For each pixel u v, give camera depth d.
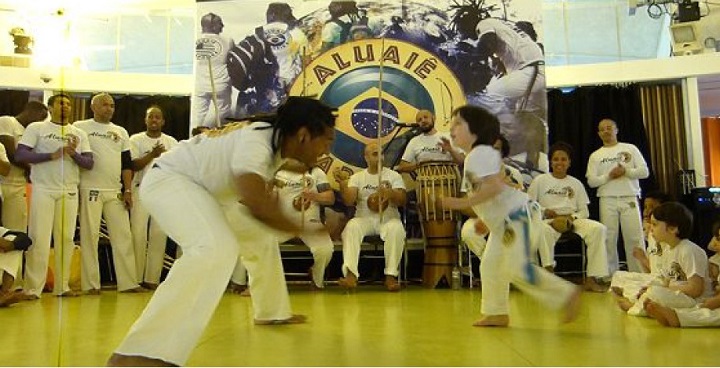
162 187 1.95
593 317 3.08
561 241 5.31
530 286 2.71
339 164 5.61
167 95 6.42
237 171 1.90
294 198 4.69
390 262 4.76
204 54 5.69
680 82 6.01
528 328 2.71
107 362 1.80
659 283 3.11
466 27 5.61
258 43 5.70
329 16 5.73
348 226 4.86
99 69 6.76
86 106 6.29
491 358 1.99
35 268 4.28
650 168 5.90
